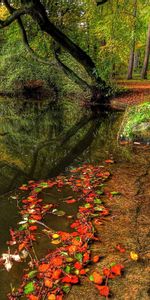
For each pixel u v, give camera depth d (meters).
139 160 6.61
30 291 2.98
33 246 3.71
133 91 18.34
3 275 3.25
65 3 15.54
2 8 17.42
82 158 7.20
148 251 3.51
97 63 15.88
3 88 20.80
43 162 7.19
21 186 5.69
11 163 7.23
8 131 10.94
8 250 3.66
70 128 11.05
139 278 3.10
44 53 16.25
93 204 4.66
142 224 4.07
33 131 10.85
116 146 7.81
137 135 7.83
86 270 3.23
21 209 4.67
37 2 12.95
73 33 16.84
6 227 4.17
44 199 4.93
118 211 4.42
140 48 36.25
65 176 6.01
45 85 19.69
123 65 31.38
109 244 3.67
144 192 5.00
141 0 13.78
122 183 5.40
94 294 2.93
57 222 4.23
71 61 17.30
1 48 21.34
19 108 16.08
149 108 8.39
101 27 15.09
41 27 13.72
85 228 3.98
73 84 18.14
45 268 3.27
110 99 15.61
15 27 15.90
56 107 16.06
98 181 5.52
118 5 13.54
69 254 3.51
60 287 3.02
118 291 2.95
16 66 20.41
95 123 11.61
